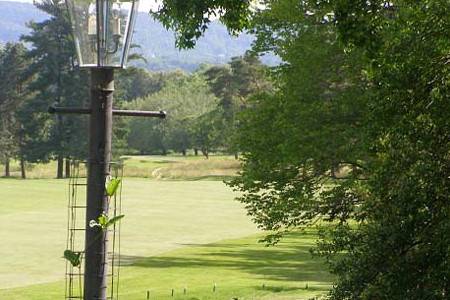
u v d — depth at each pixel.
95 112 7.56
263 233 54.38
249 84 135.12
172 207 70.62
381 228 10.57
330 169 25.58
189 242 48.25
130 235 50.59
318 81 25.00
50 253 40.84
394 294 10.23
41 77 124.69
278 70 26.09
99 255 7.40
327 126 24.25
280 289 28.67
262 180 26.34
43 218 57.94
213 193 87.69
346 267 11.20
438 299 9.99
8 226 52.72
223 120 140.75
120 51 7.48
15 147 128.75
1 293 28.67
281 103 25.86
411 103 10.84
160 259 40.06
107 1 7.41
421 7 11.20
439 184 10.37
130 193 84.25
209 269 36.72
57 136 121.12
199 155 170.88
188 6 12.17
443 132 10.62
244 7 12.50
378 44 10.84
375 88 11.81
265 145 26.09
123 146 127.00
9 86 135.75
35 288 29.84
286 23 25.81
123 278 32.72
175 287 30.08
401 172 10.70
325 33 24.62
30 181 100.69
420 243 10.33
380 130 11.25
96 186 7.52
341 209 24.62
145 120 167.75
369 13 10.80
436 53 10.86
